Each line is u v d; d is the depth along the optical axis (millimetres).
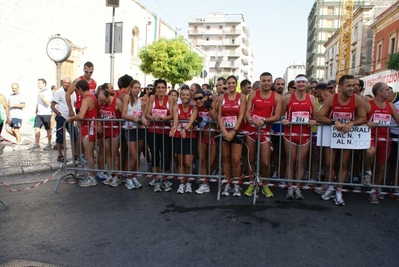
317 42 79062
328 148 5363
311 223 4324
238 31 83250
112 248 3561
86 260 3305
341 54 46719
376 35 30594
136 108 6043
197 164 7090
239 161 5426
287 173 5441
